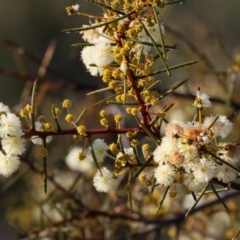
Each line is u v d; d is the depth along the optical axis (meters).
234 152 0.54
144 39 0.54
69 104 0.55
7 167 0.54
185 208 0.85
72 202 0.80
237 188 0.56
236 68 0.87
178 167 0.54
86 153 0.55
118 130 0.55
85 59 0.55
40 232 0.78
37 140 0.55
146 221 0.82
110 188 0.55
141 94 0.55
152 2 0.53
